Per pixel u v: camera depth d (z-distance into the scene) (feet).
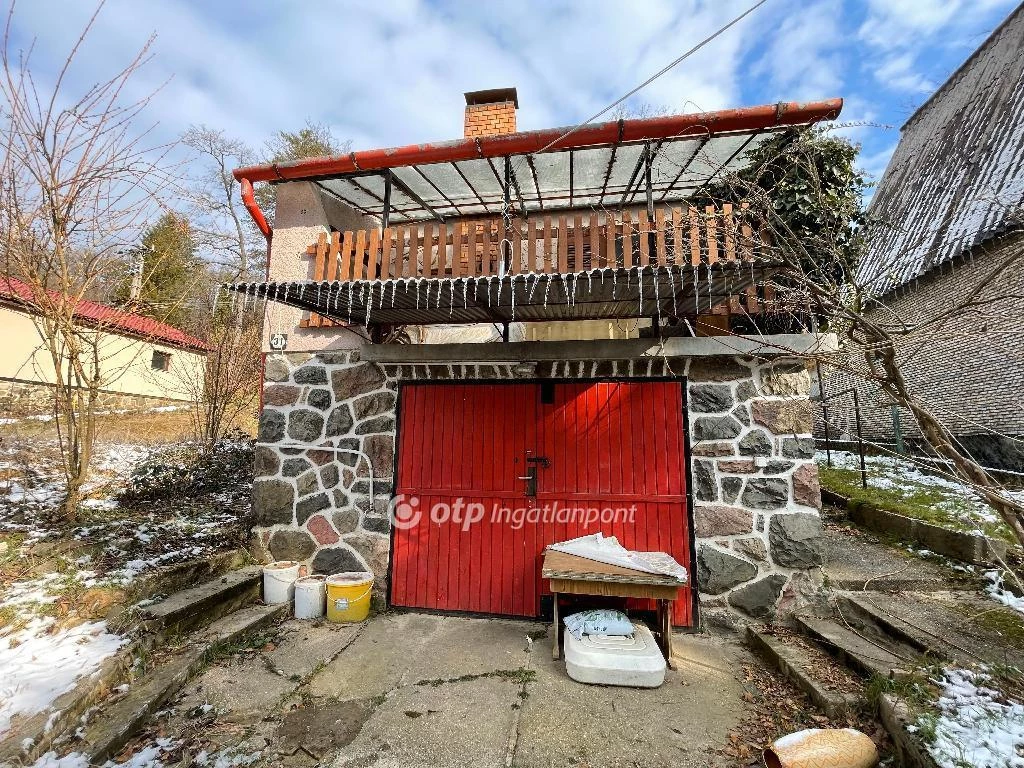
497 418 14.29
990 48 32.24
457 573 13.96
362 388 14.98
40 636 9.78
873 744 7.17
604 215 16.20
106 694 8.67
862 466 20.66
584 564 11.35
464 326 16.84
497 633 12.53
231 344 26.78
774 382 12.71
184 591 12.10
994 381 22.54
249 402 28.84
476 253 12.78
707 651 11.40
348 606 13.08
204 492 20.49
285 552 14.80
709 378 13.12
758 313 12.54
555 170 14.33
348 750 7.99
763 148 12.98
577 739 8.30
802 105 11.39
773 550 12.26
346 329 15.15
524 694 9.66
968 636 9.70
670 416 13.30
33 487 17.52
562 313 13.43
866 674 9.07
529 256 11.76
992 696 7.70
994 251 21.42
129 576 11.91
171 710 8.89
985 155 26.37
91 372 16.29
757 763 7.64
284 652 11.30
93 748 7.34
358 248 13.26
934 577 12.67
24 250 13.21
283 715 8.91
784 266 9.24
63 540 13.39
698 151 12.87
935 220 27.30
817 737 7.19
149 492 18.52
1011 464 21.52
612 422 13.61
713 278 9.71
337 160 13.64
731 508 12.60
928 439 7.54
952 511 16.42
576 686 9.96
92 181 13.76
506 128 17.17
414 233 12.99
